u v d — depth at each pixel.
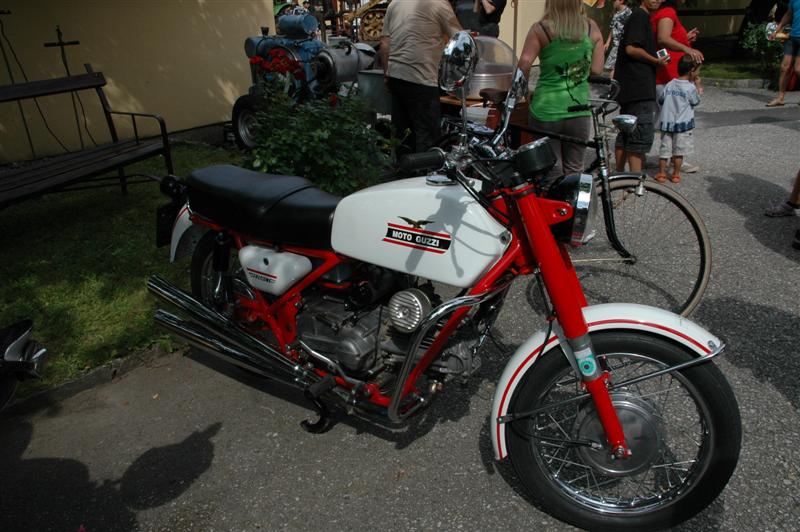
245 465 2.63
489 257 2.12
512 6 12.20
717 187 5.78
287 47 7.11
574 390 2.71
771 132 7.84
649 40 5.12
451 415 2.88
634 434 2.08
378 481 2.51
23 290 3.99
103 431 2.88
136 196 5.73
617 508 2.16
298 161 4.34
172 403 3.06
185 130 8.26
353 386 2.46
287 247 2.58
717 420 1.97
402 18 5.08
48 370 3.23
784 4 13.00
